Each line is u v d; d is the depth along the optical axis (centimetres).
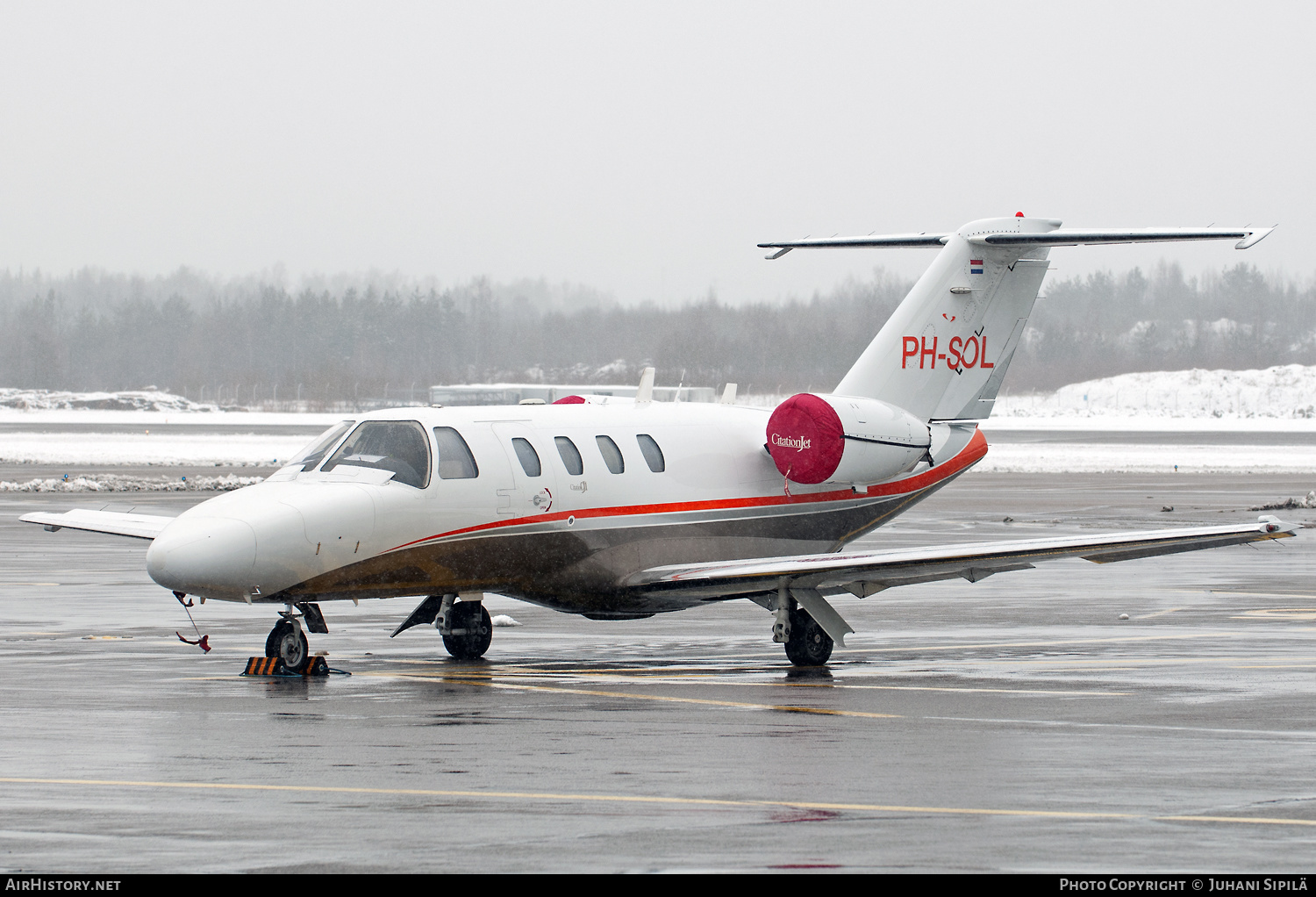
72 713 4356
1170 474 19875
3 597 7794
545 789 3275
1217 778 3391
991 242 6738
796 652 5569
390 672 5331
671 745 3822
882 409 6525
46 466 19600
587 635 6544
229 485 16175
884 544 10388
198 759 3622
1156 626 6712
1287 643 6059
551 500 5678
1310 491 16338
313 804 3122
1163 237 5900
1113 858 2677
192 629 6569
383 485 5300
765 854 2712
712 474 6222
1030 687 4888
